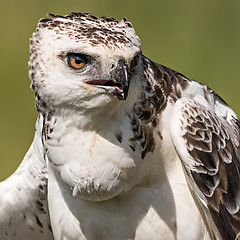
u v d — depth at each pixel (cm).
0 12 2328
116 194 1118
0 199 1220
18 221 1242
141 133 1100
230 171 1123
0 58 2212
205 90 1191
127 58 1054
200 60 2198
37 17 2316
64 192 1167
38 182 1208
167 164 1132
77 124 1091
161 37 2269
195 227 1133
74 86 1063
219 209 1100
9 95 2123
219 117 1175
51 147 1109
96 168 1098
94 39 1059
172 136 1104
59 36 1071
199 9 2361
